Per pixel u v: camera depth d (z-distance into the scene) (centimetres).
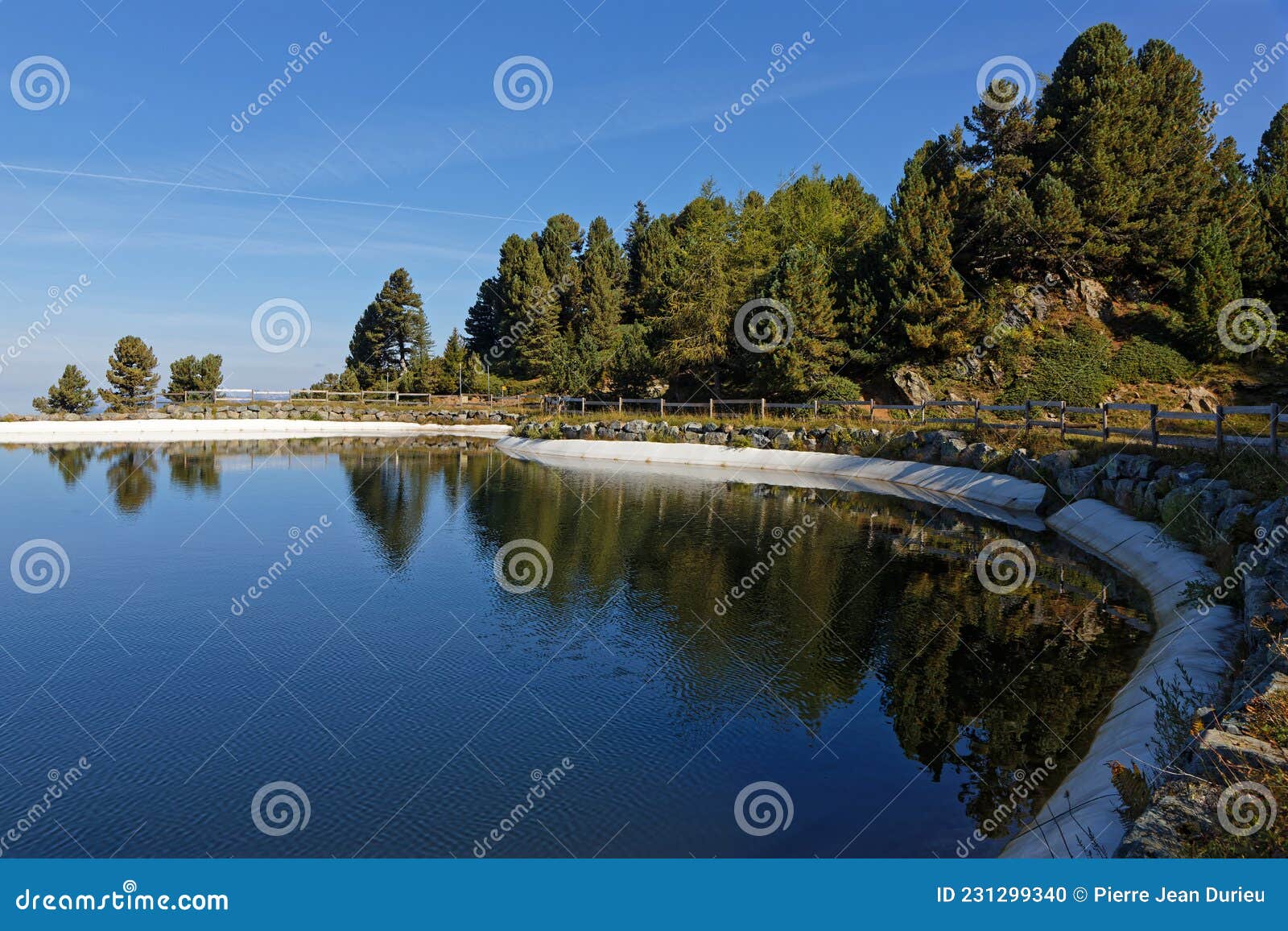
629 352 4481
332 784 673
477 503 2147
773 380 3631
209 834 599
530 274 6562
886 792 660
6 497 2159
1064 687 876
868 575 1374
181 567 1418
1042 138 3831
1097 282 3884
